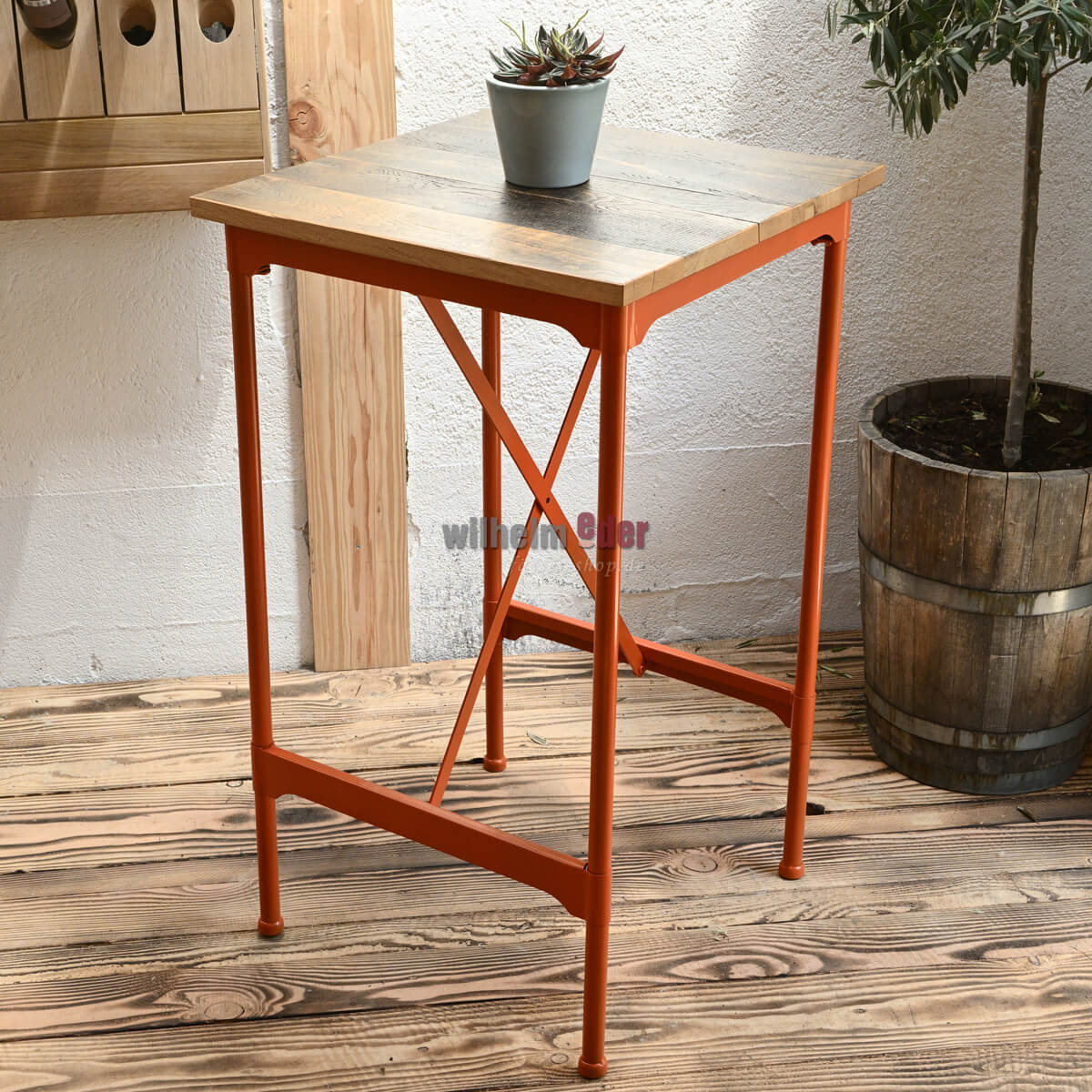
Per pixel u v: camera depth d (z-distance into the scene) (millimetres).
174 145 1778
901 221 2146
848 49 2027
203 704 2178
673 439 2229
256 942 1706
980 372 2275
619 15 1957
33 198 1776
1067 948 1711
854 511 2344
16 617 2160
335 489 2129
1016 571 1803
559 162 1415
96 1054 1541
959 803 1980
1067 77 2082
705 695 2236
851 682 2270
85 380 2018
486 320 1794
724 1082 1519
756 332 2178
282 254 1386
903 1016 1609
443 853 1715
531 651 2354
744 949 1703
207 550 2170
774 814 1954
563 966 1679
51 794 1961
